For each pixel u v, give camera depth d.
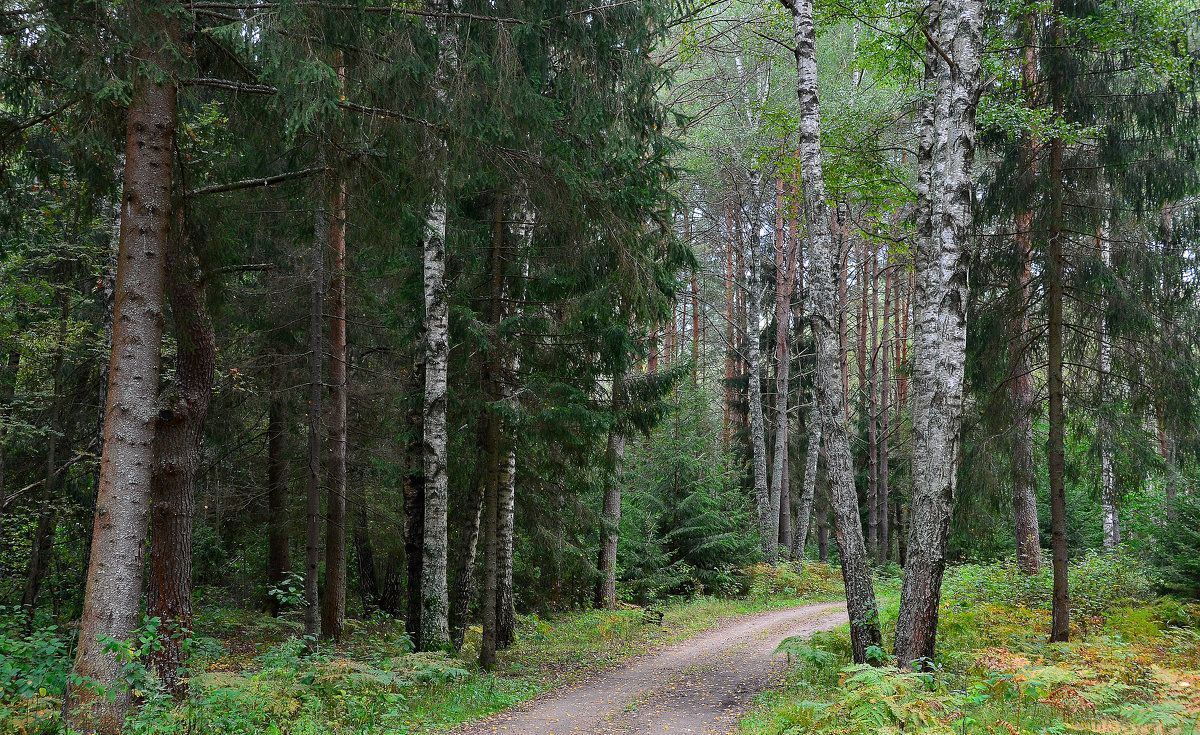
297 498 16.20
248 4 7.63
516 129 8.77
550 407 12.19
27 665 7.55
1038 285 12.61
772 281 30.55
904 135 20.61
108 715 7.16
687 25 16.94
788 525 30.69
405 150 8.52
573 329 12.34
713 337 39.88
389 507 17.23
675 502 24.89
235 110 8.84
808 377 31.28
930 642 9.52
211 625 14.51
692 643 16.28
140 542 7.61
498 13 8.89
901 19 14.40
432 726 9.08
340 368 13.20
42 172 8.55
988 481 12.79
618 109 9.59
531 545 15.83
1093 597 14.52
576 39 9.19
